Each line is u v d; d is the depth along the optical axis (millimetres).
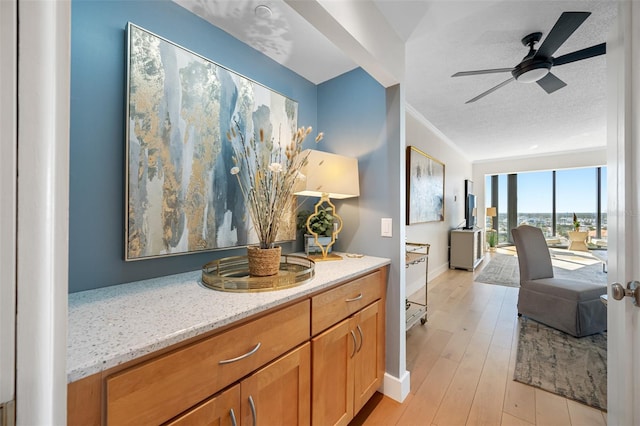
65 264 400
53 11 385
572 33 1813
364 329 1503
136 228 1199
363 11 1366
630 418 940
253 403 916
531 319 2859
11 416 357
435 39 2037
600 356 2137
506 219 7922
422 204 3918
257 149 1692
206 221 1442
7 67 356
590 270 4922
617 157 1039
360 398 1453
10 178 359
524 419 1524
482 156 6711
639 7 897
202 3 1381
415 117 3762
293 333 1064
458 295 3668
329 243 1818
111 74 1155
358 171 1910
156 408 694
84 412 594
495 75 2654
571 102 3365
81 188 1087
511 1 1646
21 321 364
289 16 1477
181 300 976
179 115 1332
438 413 1575
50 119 380
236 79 1583
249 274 1257
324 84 2150
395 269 1720
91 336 698
